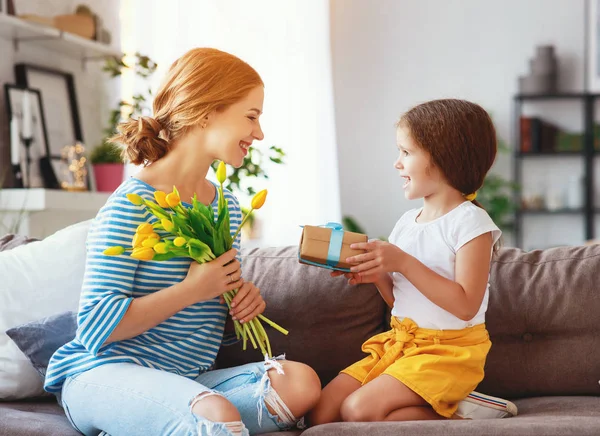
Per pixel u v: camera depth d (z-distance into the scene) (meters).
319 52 4.46
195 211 1.40
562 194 5.24
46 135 3.64
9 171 3.55
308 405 1.42
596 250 1.74
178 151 1.53
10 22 3.28
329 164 4.49
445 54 5.33
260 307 1.54
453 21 5.32
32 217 3.42
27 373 1.68
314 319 1.77
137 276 1.45
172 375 1.35
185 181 1.54
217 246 1.44
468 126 1.58
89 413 1.36
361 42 5.42
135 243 1.33
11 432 1.40
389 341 1.61
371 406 1.43
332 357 1.76
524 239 5.38
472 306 1.49
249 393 1.40
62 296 1.75
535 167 5.34
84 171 3.66
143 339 1.47
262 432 1.40
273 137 4.52
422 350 1.53
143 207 1.44
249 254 1.93
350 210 5.44
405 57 5.37
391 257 1.48
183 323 1.50
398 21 5.37
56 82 3.83
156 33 4.46
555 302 1.68
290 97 4.49
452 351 1.51
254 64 4.49
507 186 5.16
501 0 5.28
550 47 5.11
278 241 4.52
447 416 1.47
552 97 5.15
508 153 5.27
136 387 1.32
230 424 1.21
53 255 1.80
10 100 3.48
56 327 1.65
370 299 1.78
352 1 5.43
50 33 3.52
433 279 1.49
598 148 5.18
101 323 1.36
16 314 1.72
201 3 4.45
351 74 5.43
